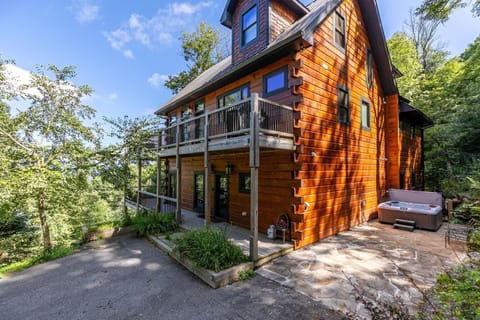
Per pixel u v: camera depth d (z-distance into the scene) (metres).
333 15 6.82
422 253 5.12
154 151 8.30
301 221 5.46
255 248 4.49
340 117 6.98
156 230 6.85
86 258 5.36
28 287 4.05
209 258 4.25
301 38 5.12
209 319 3.01
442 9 7.24
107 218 11.14
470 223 2.95
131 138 7.63
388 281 3.86
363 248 5.49
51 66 6.32
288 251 5.22
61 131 6.55
